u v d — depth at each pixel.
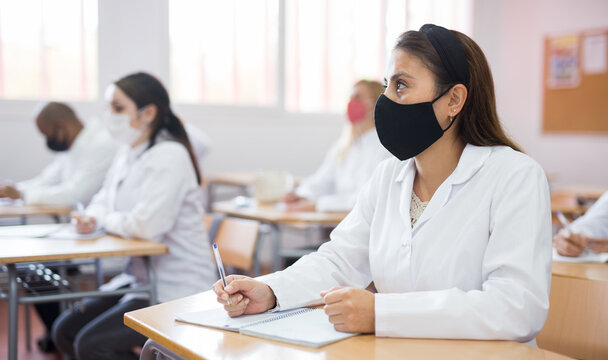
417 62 1.16
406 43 1.18
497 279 1.07
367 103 3.00
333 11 5.11
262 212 2.81
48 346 2.87
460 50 1.17
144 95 2.26
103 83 4.33
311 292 1.22
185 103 4.61
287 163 5.08
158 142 2.29
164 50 4.51
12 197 3.27
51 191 3.14
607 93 5.28
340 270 1.32
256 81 4.88
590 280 1.33
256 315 1.14
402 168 1.32
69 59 4.25
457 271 1.16
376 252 1.27
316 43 5.08
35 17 4.14
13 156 4.13
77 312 2.18
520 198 1.11
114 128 2.27
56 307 2.86
